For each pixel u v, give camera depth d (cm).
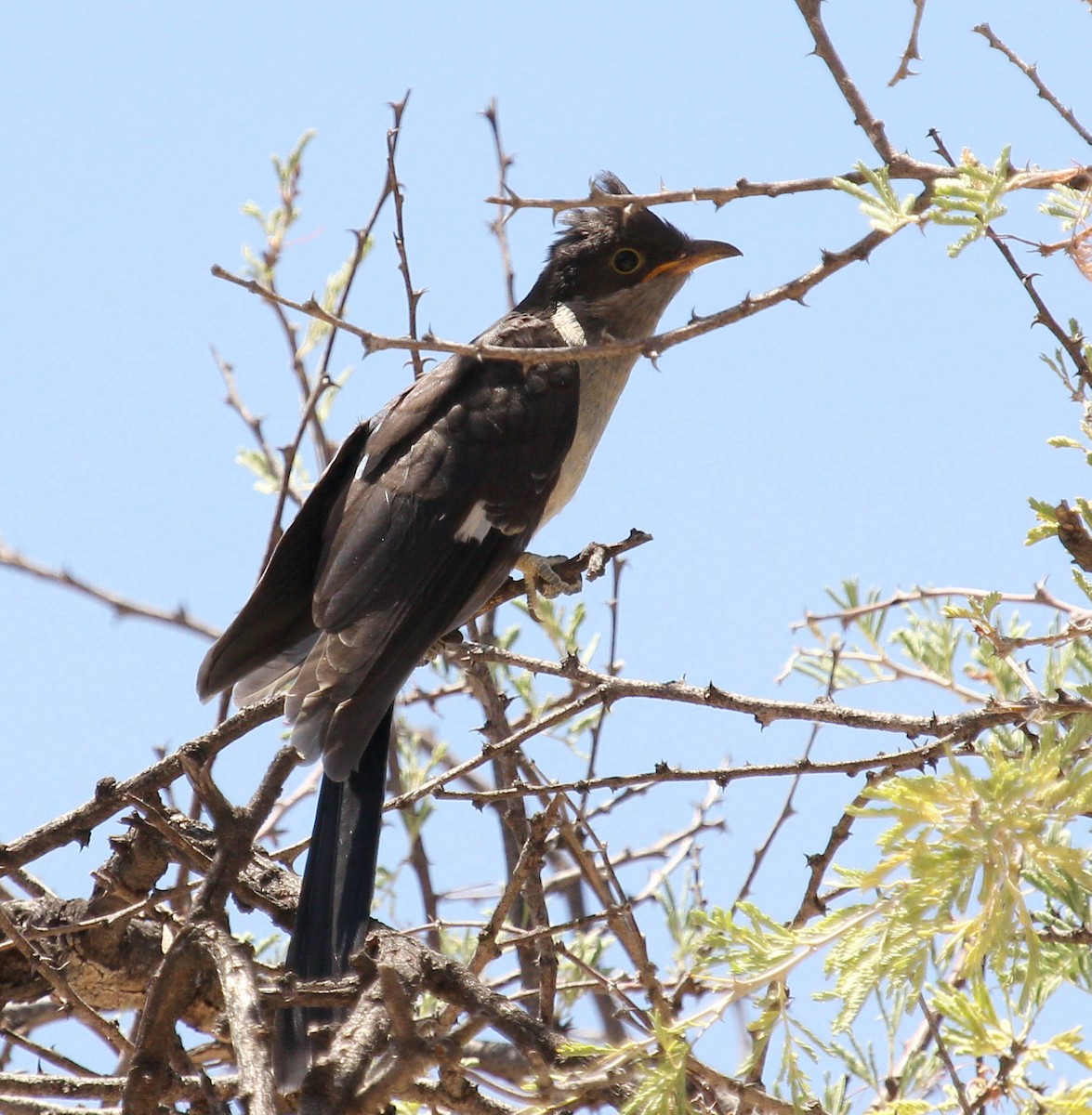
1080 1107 612
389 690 1048
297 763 790
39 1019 1071
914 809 592
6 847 882
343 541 1128
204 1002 935
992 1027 608
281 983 753
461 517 1156
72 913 966
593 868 843
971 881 586
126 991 984
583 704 901
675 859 1117
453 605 1132
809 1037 673
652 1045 652
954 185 667
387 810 918
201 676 1110
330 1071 651
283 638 1153
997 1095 643
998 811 587
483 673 1096
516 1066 999
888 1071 837
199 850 838
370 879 921
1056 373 805
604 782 843
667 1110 626
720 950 657
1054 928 744
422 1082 782
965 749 779
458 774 920
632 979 943
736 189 774
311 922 897
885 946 594
